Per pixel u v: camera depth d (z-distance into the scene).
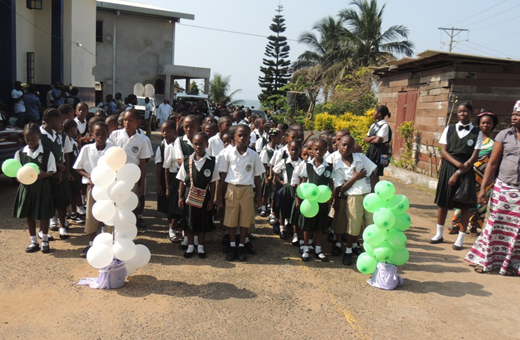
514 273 4.93
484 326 3.77
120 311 3.78
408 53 29.31
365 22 28.80
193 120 5.57
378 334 3.59
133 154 5.65
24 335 3.36
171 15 28.02
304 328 3.63
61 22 15.28
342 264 5.16
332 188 5.25
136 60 28.31
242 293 4.23
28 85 12.95
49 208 5.00
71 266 4.69
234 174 5.16
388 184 4.43
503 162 4.89
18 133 7.81
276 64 36.94
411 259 5.38
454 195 5.76
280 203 5.93
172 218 5.58
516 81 9.52
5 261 4.73
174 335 3.44
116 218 4.19
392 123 12.42
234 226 5.15
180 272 4.68
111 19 27.23
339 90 22.88
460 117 5.78
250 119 10.13
